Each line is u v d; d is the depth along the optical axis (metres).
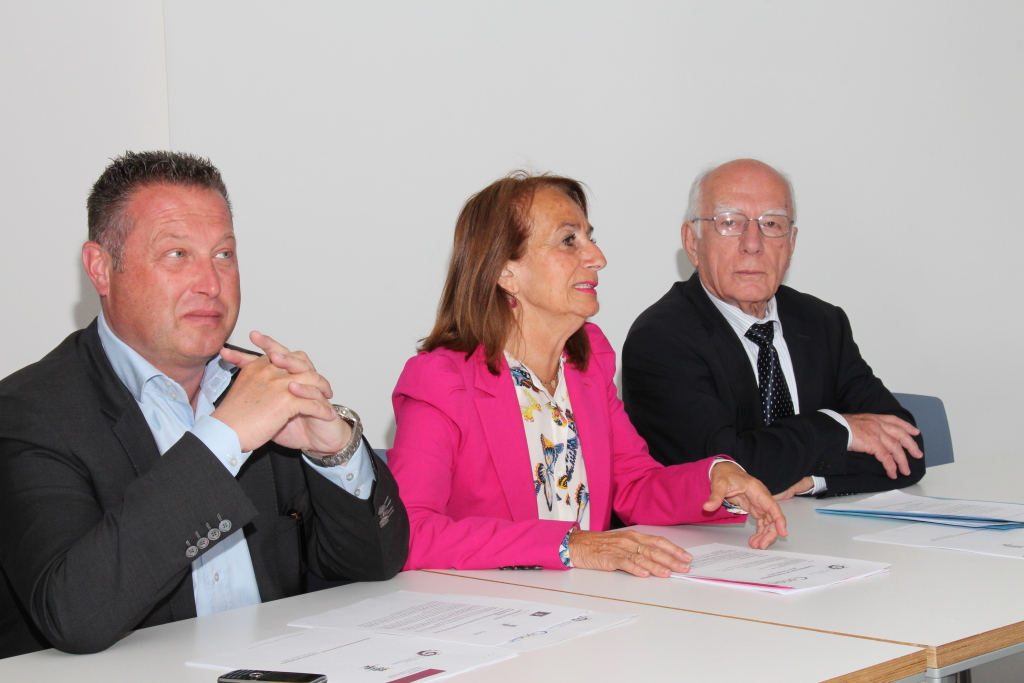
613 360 2.31
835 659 1.13
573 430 2.13
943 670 1.17
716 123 3.94
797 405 2.73
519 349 2.10
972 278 4.33
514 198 2.07
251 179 3.14
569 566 1.63
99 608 1.25
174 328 1.58
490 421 1.98
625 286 3.79
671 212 3.88
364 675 1.10
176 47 3.03
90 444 1.52
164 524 1.30
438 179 3.46
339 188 3.28
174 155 1.64
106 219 1.58
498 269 2.04
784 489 2.24
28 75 2.88
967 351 4.33
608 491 2.12
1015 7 4.35
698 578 1.52
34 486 1.43
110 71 3.01
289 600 1.49
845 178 4.11
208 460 1.34
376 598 1.46
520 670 1.11
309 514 1.76
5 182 2.85
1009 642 1.24
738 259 2.71
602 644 1.20
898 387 4.21
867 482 2.27
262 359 1.47
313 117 3.24
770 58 4.00
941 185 4.27
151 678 1.15
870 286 4.16
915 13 4.21
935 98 4.25
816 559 1.61
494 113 3.54
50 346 2.91
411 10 3.39
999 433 4.36
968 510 1.93
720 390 2.61
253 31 3.14
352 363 3.32
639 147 3.80
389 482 1.60
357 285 3.33
